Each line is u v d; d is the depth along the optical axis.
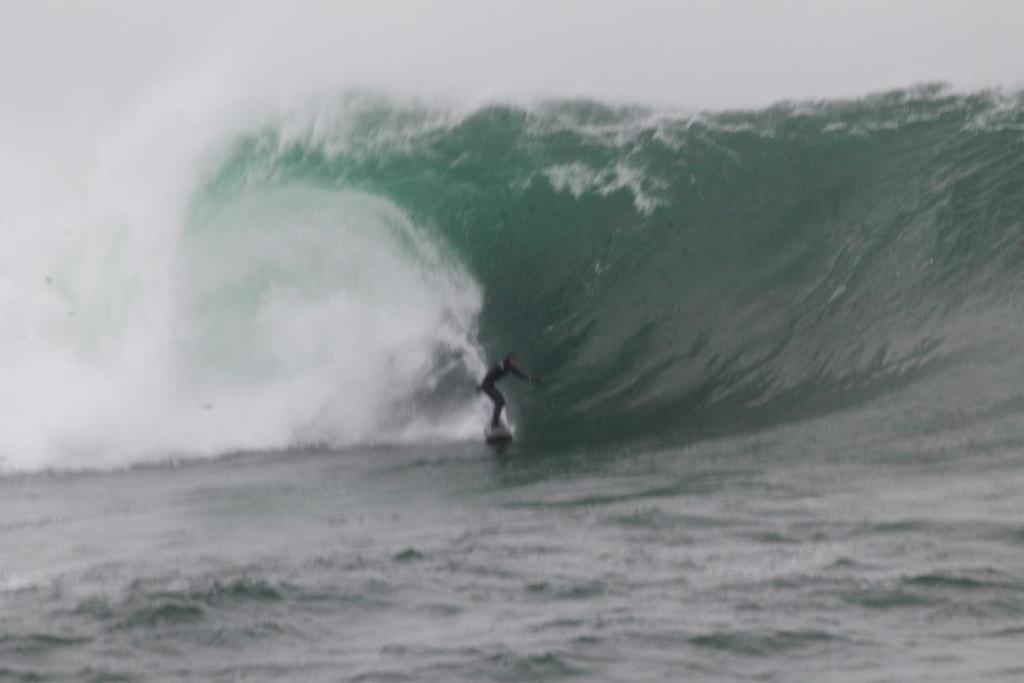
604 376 87.94
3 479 83.56
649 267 94.06
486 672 39.19
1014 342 81.06
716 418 81.25
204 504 69.81
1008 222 89.81
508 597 46.31
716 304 90.62
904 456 67.44
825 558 49.03
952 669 37.91
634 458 74.19
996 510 54.88
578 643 41.06
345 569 50.88
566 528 56.78
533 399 86.94
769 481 64.69
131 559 55.50
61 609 46.72
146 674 40.34
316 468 79.19
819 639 40.66
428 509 63.88
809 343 85.69
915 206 93.00
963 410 74.56
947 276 87.38
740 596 44.97
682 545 52.34
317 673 39.81
